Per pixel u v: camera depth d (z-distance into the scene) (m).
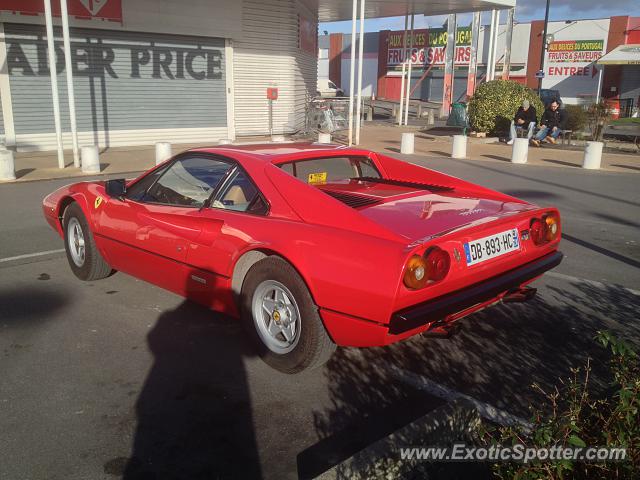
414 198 4.08
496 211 3.81
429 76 46.62
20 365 3.72
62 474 2.66
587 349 3.99
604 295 5.10
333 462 2.78
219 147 4.44
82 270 5.27
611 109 20.81
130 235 4.53
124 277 5.48
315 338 3.37
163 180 4.52
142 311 4.64
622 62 36.38
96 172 12.06
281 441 2.94
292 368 3.52
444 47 45.19
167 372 3.65
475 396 3.37
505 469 2.35
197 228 3.97
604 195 10.14
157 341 4.09
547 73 42.84
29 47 14.87
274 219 3.61
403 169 4.84
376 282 3.02
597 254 6.47
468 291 3.31
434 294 3.16
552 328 4.35
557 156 15.69
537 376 3.61
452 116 24.02
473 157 15.44
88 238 5.11
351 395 3.39
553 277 5.62
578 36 41.03
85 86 15.92
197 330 4.29
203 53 17.95
